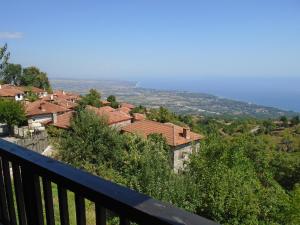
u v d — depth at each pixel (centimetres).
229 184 1548
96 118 1930
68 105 5188
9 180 238
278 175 3444
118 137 1872
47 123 3703
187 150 3288
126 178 1510
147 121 3659
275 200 1677
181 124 5297
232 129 6750
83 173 158
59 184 165
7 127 3438
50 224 189
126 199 124
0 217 266
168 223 105
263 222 1563
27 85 7706
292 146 5194
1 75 1067
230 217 1525
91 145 1878
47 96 6116
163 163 1488
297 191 1739
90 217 629
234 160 2022
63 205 169
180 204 1370
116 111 4550
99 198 136
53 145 2061
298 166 3381
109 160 1842
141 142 1747
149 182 1395
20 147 215
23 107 3600
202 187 1602
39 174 182
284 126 8019
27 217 214
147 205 118
